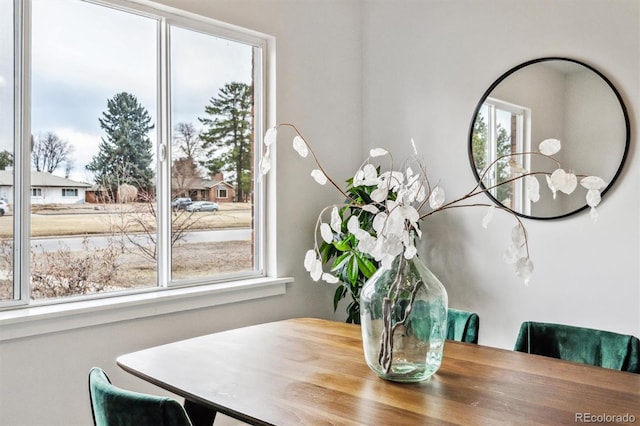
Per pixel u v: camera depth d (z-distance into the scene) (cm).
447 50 309
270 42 301
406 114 330
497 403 127
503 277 285
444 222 311
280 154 303
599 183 131
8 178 208
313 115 322
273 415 120
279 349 177
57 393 212
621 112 244
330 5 333
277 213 301
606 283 249
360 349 177
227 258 287
